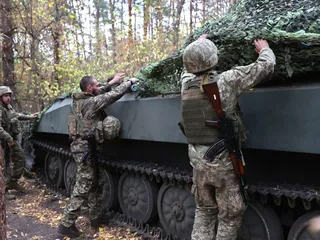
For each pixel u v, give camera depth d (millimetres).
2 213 3258
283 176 3135
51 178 7398
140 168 4520
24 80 14008
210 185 3018
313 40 2641
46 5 12414
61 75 12539
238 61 3213
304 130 2629
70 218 4715
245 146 3027
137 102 4340
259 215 3258
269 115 2854
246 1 3922
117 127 4598
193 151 3000
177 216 4133
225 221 3016
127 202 4992
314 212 2844
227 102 2795
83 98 4797
